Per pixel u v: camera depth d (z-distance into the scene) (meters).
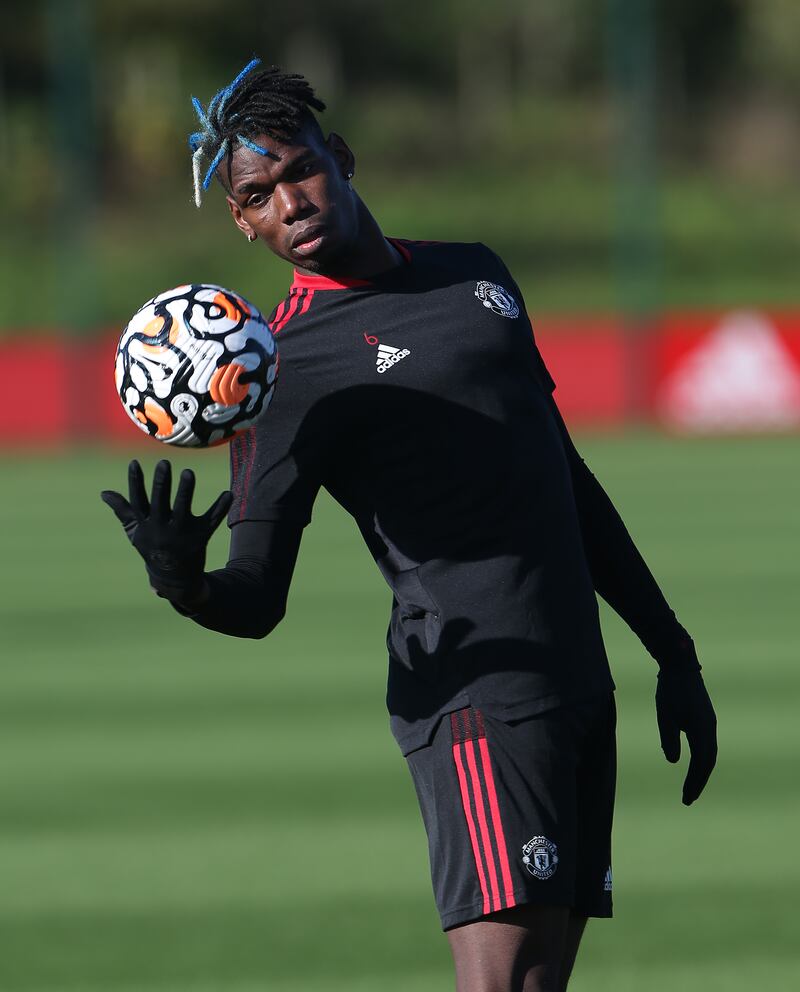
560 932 11.05
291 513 11.28
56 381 84.81
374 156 164.38
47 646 37.75
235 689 32.62
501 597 11.20
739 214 150.62
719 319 84.56
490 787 11.01
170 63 175.12
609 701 11.65
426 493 11.24
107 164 154.00
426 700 11.33
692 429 84.56
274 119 11.14
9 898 20.61
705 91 178.50
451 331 11.40
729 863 21.45
